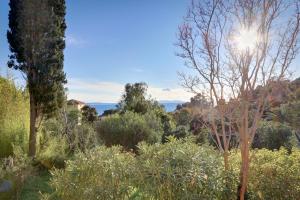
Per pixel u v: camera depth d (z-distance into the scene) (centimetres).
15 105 862
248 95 346
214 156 333
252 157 354
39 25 880
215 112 376
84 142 904
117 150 338
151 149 326
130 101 1680
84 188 308
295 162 392
